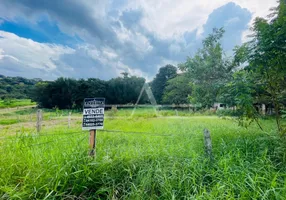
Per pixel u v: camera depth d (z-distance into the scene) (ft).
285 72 9.91
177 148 9.58
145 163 7.78
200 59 24.50
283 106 11.53
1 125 28.37
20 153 7.97
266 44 9.39
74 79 102.06
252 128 14.67
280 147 8.28
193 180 6.30
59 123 28.73
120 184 6.74
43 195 5.83
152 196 6.11
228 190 5.91
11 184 6.18
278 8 10.21
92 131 8.05
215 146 10.42
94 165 7.11
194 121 25.54
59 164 6.65
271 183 5.82
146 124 22.63
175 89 68.44
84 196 6.22
